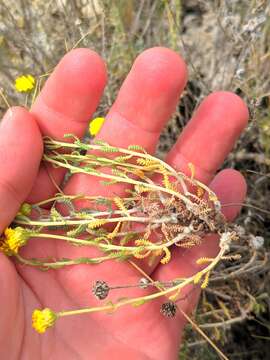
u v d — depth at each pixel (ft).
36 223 0.40
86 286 0.42
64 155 0.41
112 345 0.41
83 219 0.41
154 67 0.39
